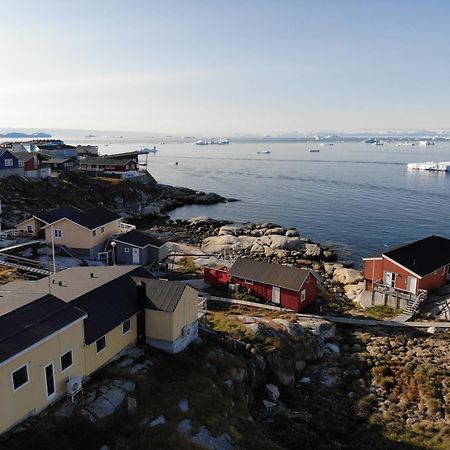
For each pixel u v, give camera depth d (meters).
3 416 21.47
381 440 27.78
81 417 23.66
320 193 139.38
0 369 21.09
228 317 40.94
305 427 28.81
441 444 27.05
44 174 98.06
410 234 91.69
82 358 26.66
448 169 195.25
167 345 31.58
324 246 81.94
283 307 46.72
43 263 49.84
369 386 34.03
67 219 55.44
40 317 24.77
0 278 43.91
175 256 63.69
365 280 53.91
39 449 20.95
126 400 25.56
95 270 36.28
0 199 78.75
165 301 31.70
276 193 140.38
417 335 42.19
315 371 36.34
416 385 33.56
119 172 120.56
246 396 30.52
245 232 86.06
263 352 35.06
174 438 23.50
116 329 29.92
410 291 49.53
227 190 146.75
